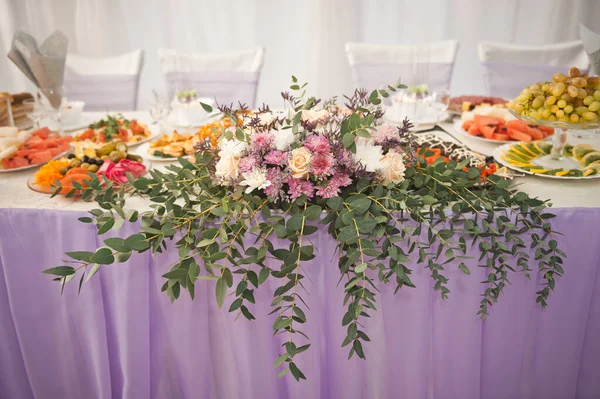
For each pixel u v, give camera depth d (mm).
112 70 2127
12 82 3271
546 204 961
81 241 1011
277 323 821
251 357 1076
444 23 3170
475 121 1454
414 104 1534
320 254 992
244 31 3221
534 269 1013
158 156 1297
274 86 3365
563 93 1094
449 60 2045
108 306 1086
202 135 1285
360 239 802
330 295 1035
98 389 1168
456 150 1188
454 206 906
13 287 1057
